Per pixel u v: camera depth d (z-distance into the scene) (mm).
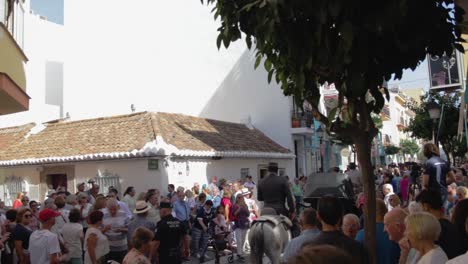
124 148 18641
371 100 4629
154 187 17812
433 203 5211
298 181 21875
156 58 31422
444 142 25719
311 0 3684
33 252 7660
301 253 1777
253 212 15484
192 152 18891
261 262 8852
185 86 30984
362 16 3730
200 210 13695
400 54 4270
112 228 9406
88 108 31891
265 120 28734
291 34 3943
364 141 4285
